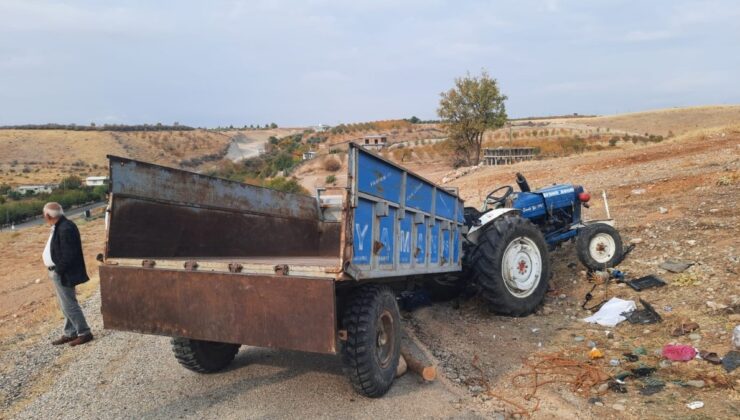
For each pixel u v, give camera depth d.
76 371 6.03
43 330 8.73
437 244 6.12
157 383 5.43
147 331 4.62
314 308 3.99
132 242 5.15
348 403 4.69
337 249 8.01
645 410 4.25
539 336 6.25
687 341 5.40
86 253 22.23
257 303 4.17
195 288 4.41
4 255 29.23
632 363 5.13
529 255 7.15
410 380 5.16
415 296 7.37
